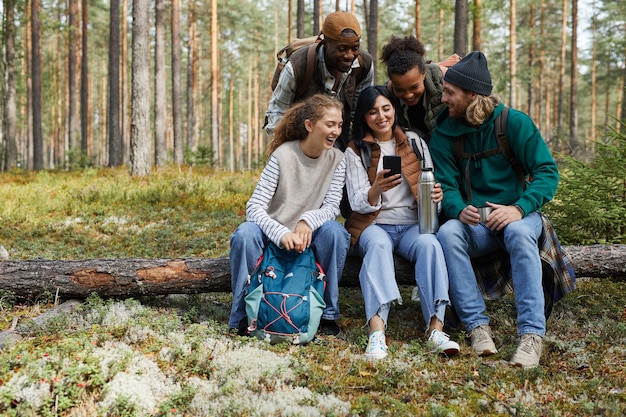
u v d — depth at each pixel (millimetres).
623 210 5004
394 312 4465
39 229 7848
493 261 4059
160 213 8883
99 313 4004
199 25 39188
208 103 50375
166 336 3723
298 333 3719
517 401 3057
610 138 5398
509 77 23375
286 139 4109
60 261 4402
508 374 3377
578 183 5250
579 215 5168
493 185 3906
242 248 3805
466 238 3871
